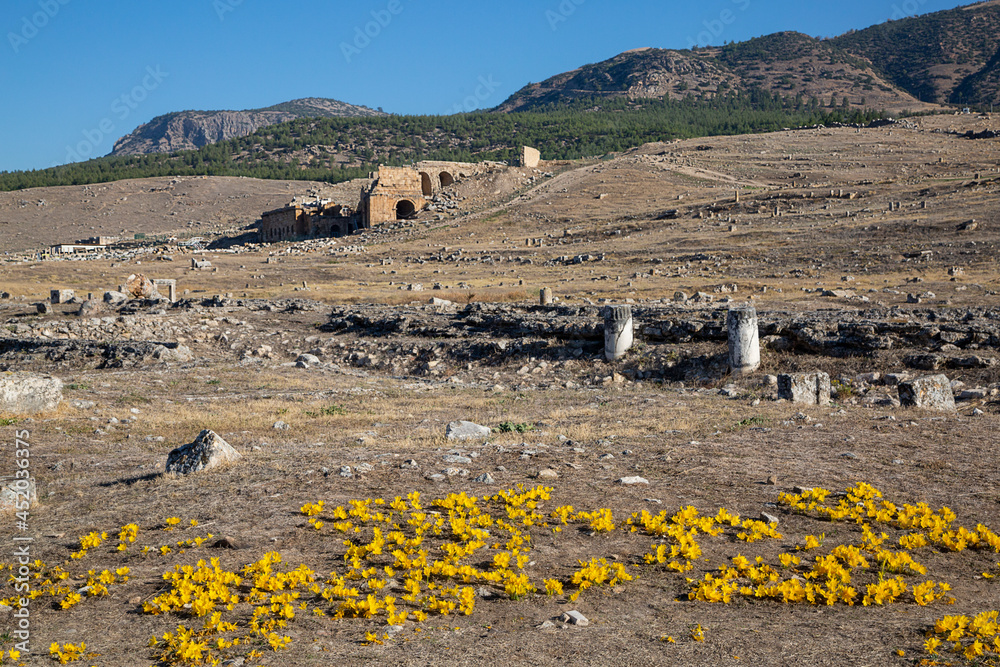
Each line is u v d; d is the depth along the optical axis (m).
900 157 130.62
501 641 6.09
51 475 11.86
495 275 68.50
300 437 15.07
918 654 5.82
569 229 93.56
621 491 10.20
